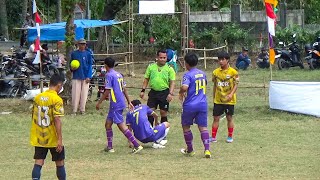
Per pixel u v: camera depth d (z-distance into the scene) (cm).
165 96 1605
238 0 4856
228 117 1598
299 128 1802
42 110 1073
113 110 1460
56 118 1070
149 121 1612
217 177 1217
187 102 1394
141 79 3181
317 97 1969
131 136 1470
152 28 4400
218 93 1586
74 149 1532
